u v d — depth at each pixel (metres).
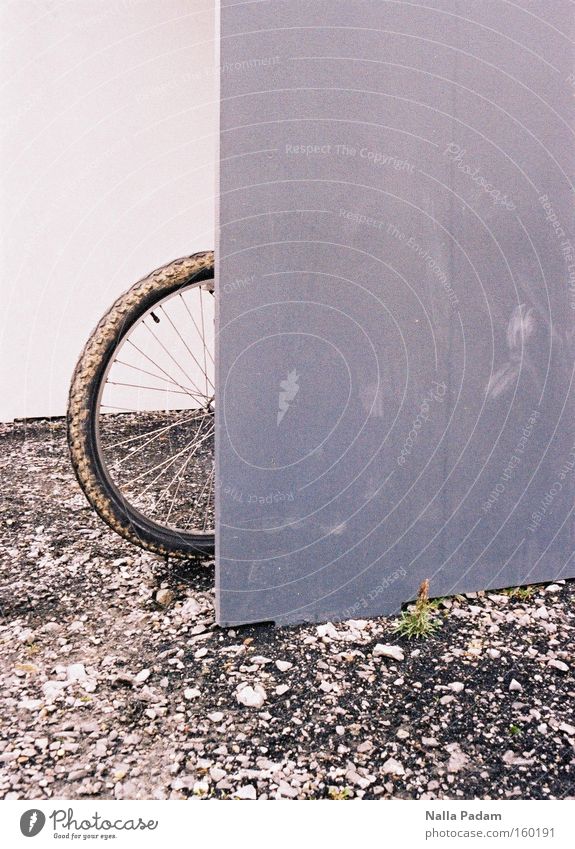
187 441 3.02
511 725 1.43
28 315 3.40
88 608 1.82
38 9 3.19
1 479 2.72
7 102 3.21
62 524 2.31
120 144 3.44
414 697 1.50
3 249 3.31
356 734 1.39
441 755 1.35
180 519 2.29
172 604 1.84
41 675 1.55
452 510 1.84
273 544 1.71
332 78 1.55
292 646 1.68
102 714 1.43
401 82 1.60
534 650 1.68
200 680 1.54
